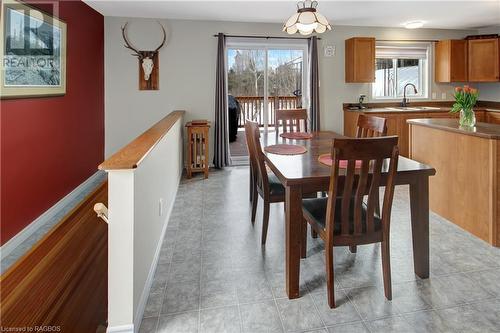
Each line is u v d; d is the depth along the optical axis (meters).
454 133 3.03
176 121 3.89
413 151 3.66
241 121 6.21
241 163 5.82
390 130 5.41
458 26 5.88
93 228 3.17
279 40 5.62
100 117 5.08
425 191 2.13
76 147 4.21
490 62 5.69
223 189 4.41
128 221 1.64
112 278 1.65
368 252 2.60
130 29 5.17
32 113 3.18
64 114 3.86
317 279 2.23
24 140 3.04
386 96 6.19
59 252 2.72
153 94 5.34
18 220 2.92
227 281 2.22
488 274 2.24
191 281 2.23
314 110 5.67
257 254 2.61
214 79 5.46
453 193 3.08
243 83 5.83
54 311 1.93
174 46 5.31
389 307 1.92
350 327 1.76
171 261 2.50
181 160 5.09
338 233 1.93
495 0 4.30
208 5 4.48
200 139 5.00
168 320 1.84
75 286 2.21
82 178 4.41
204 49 5.39
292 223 2.00
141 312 1.85
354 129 5.48
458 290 2.07
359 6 4.54
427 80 6.18
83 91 4.42
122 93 5.27
